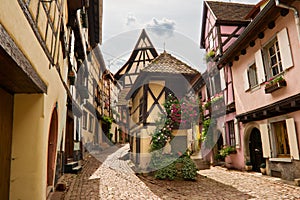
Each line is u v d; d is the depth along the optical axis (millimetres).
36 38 3076
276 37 7105
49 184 5074
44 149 3725
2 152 3201
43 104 3664
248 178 7359
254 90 8273
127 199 4887
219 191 5664
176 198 5000
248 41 8312
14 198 3428
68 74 7453
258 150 8391
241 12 11812
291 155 6477
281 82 6668
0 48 1922
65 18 5797
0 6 1862
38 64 3225
